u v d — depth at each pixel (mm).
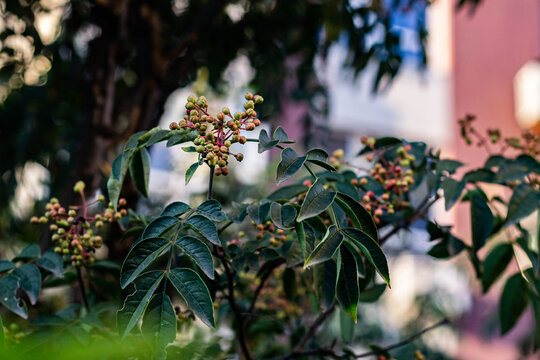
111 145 1204
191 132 626
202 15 1299
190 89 1863
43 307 945
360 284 783
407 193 810
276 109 1796
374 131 4227
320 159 605
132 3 1269
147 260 565
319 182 590
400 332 3191
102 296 826
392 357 836
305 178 802
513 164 784
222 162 599
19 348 664
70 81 1601
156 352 543
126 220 744
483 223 777
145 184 746
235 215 654
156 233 584
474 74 4363
